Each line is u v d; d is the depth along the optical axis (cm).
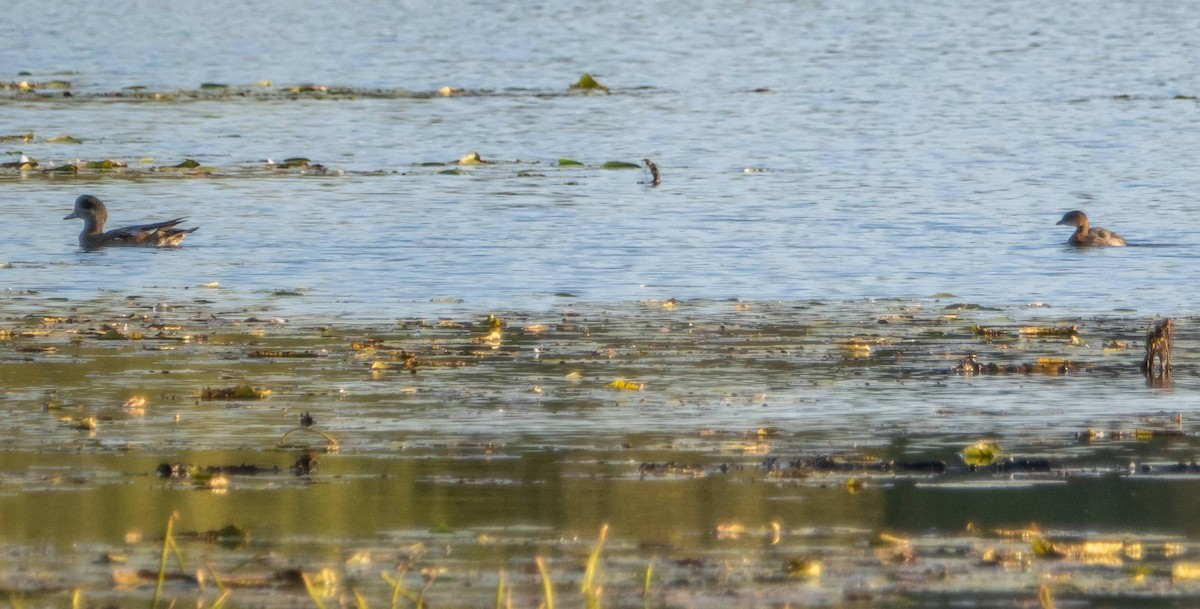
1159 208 11900
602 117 18000
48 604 4075
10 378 6650
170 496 5006
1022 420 6075
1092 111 18262
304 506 4916
